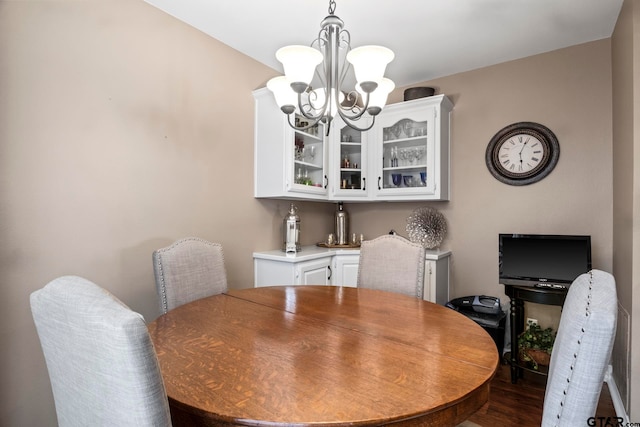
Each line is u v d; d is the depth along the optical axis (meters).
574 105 2.60
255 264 2.83
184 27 2.29
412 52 2.70
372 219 3.61
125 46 1.97
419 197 3.02
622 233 2.11
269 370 0.96
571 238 2.33
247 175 2.77
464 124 3.07
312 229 3.51
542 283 2.35
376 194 3.23
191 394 0.83
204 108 2.43
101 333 0.61
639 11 1.80
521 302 2.40
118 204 1.94
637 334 1.81
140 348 0.60
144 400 0.61
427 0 2.04
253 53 2.73
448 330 1.29
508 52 2.71
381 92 1.59
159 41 2.15
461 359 1.03
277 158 2.73
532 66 2.77
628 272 1.93
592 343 0.67
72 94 1.75
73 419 0.76
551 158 2.66
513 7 2.12
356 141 3.33
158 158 2.14
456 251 3.09
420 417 0.79
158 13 2.14
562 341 0.75
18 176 1.57
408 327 1.32
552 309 2.64
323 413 0.76
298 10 2.16
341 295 1.82
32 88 1.61
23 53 1.58
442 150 2.97
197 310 1.54
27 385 1.60
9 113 1.54
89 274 1.82
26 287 1.59
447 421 0.83
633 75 1.83
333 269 3.08
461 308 2.75
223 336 1.22
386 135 3.22
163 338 1.20
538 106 2.74
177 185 2.25
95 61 1.84
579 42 2.56
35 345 1.62
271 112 2.75
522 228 2.79
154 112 2.12
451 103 3.03
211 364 1.00
